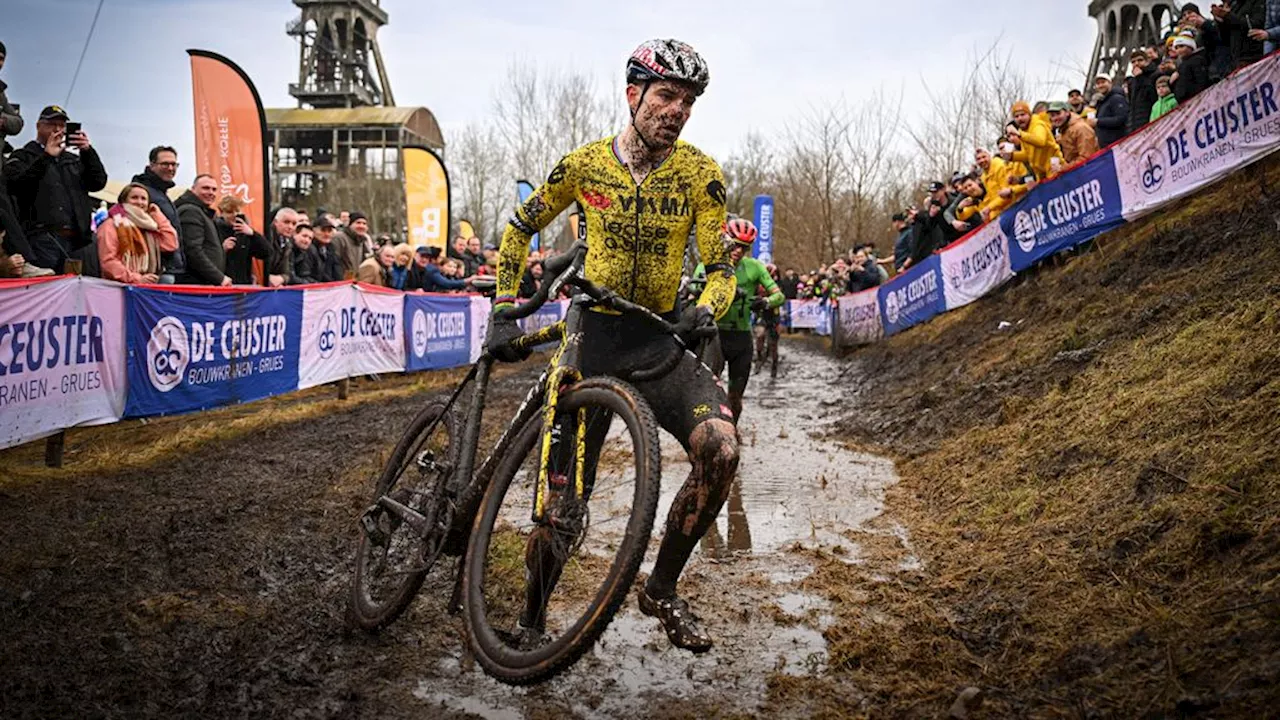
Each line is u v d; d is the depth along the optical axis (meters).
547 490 2.27
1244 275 4.69
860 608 3.09
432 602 3.12
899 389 8.09
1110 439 3.84
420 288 11.27
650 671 2.64
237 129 8.25
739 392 6.15
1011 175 8.87
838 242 27.31
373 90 59.28
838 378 11.38
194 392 5.87
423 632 2.88
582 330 2.56
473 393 2.76
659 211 2.53
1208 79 6.93
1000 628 2.68
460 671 2.62
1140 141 6.58
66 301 4.71
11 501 4.09
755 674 2.60
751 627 2.96
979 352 7.28
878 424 6.80
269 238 8.28
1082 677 2.24
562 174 2.60
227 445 5.75
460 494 2.60
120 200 6.00
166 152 6.43
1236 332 4.00
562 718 2.33
